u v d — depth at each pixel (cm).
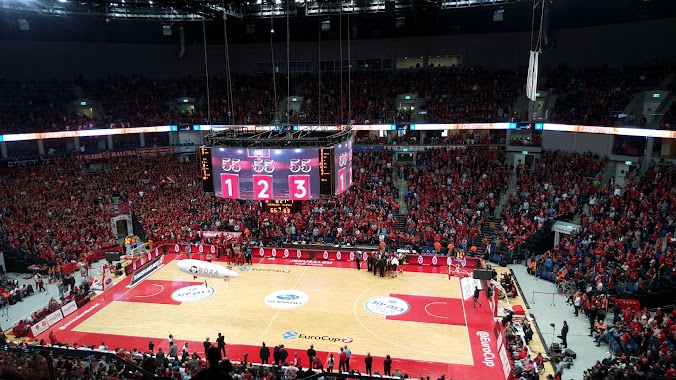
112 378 1521
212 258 4188
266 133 2588
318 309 3167
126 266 3841
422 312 3108
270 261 4116
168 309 3203
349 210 4519
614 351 2445
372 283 3606
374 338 2781
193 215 4650
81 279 3719
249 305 3247
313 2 4688
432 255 3959
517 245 3875
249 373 2044
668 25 4738
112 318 3080
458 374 2408
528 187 4484
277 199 2347
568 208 3984
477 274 3170
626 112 4516
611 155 4509
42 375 1008
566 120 4688
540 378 2295
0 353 1035
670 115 3850
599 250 3259
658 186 3681
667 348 2162
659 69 4650
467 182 4678
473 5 4528
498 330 2708
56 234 4056
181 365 2292
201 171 2419
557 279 3372
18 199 4600
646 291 2806
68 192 4875
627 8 4944
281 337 2806
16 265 3884
